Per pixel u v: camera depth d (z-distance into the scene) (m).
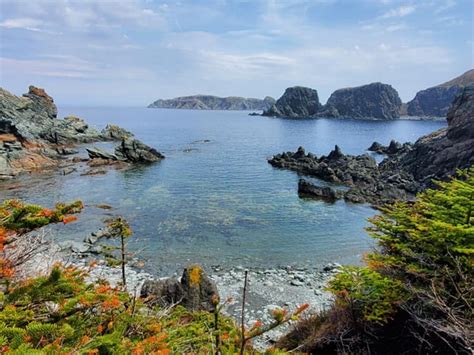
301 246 23.98
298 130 135.50
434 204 9.85
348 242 24.89
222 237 25.12
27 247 4.66
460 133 47.12
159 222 27.66
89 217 27.75
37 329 3.04
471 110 48.47
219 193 37.84
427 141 53.59
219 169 52.25
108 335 3.39
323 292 17.39
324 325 10.46
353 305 9.51
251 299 16.45
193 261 21.00
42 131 68.31
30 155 50.03
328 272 20.05
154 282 13.79
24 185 38.72
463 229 7.88
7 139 55.59
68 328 3.23
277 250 23.19
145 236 24.59
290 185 42.62
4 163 45.03
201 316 5.58
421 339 7.80
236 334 4.30
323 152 77.00
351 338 9.19
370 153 76.56
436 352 8.16
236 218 29.45
